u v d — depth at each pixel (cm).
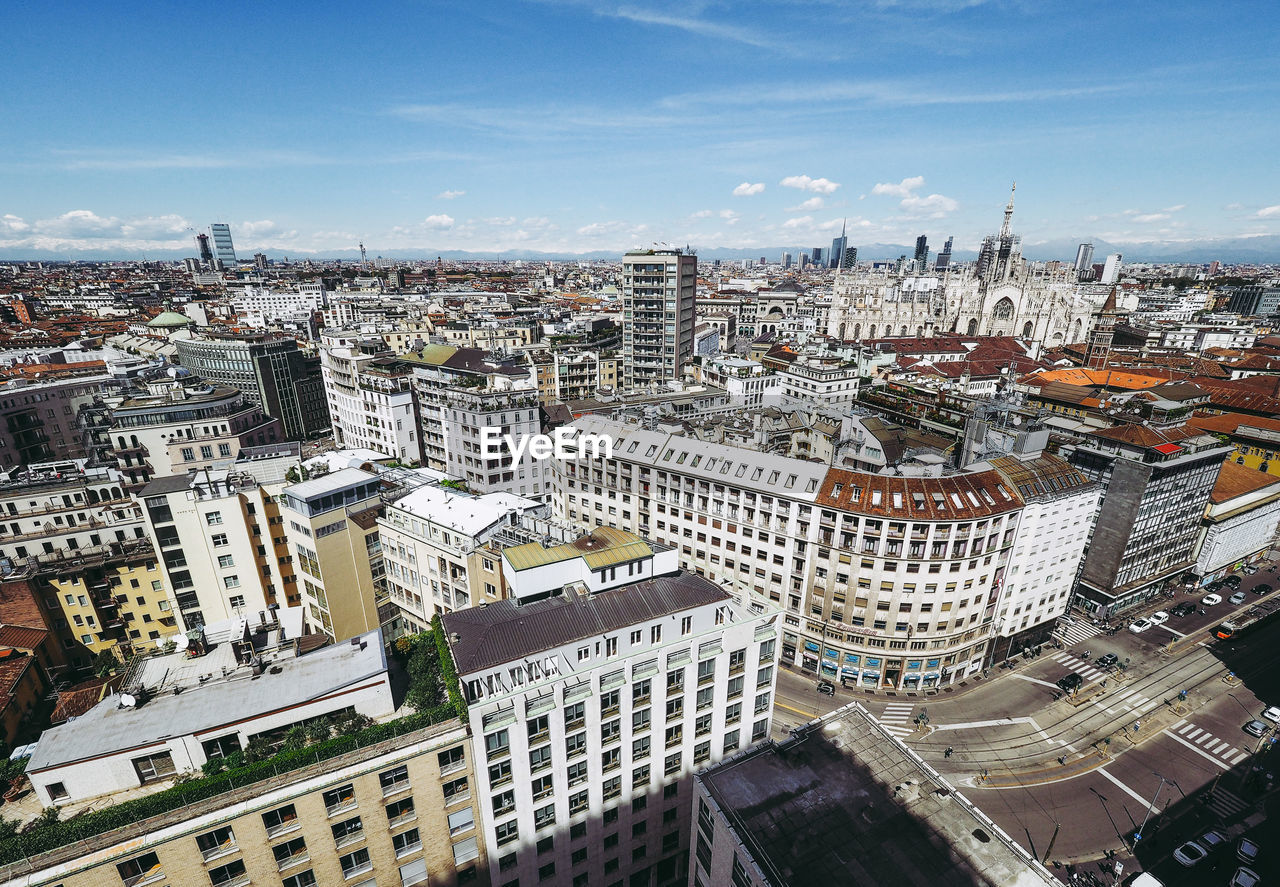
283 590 9250
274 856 4650
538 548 6275
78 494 9531
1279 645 11325
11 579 8500
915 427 14688
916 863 3994
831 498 9444
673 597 6066
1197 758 8775
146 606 9462
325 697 5109
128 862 4181
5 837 4203
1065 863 7188
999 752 8800
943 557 9131
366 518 8594
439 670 5709
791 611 10294
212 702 5025
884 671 9850
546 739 5319
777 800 4456
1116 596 11712
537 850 5672
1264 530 14150
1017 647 10888
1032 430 10656
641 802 6153
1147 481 10944
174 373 16600
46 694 8119
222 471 9112
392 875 5188
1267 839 7494
